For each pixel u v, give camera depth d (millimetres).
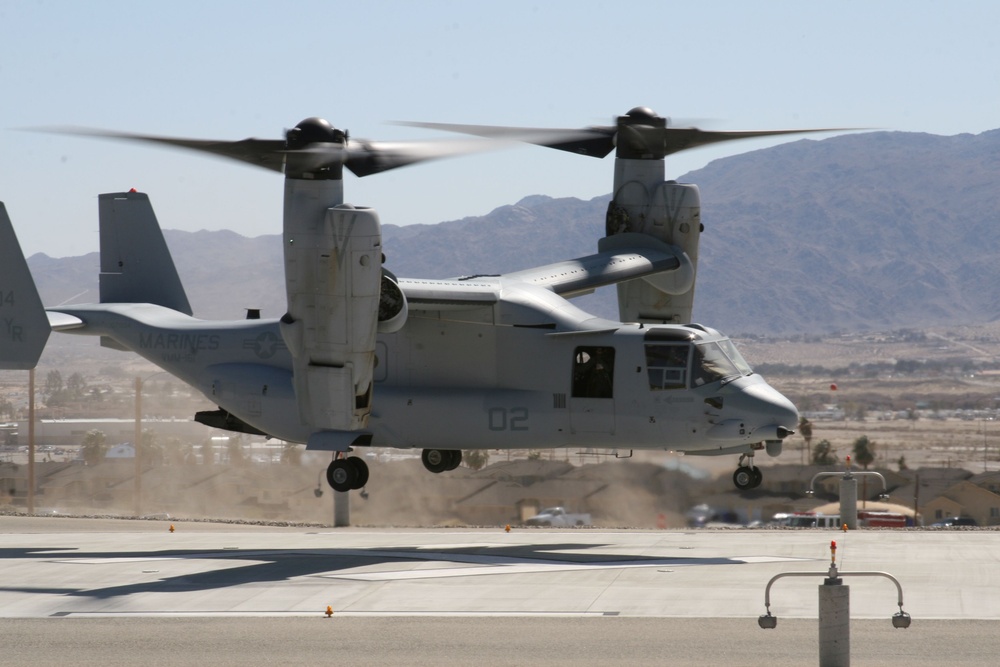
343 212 48094
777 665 30141
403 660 31000
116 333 64375
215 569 45344
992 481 158875
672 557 48094
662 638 33125
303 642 33031
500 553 49812
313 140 47938
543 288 58906
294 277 49562
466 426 55250
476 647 32281
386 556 48719
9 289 58781
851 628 33906
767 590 29125
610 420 53938
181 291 70562
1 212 58438
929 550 49188
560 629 34344
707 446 53375
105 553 51031
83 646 32781
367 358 49969
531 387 54875
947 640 32406
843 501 60031
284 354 59438
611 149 69250
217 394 60375
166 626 35219
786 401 52688
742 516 131375
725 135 66188
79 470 173875
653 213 68188
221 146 47312
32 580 43281
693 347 53156
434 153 50281
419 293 53031
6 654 31953
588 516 131000
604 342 54000
